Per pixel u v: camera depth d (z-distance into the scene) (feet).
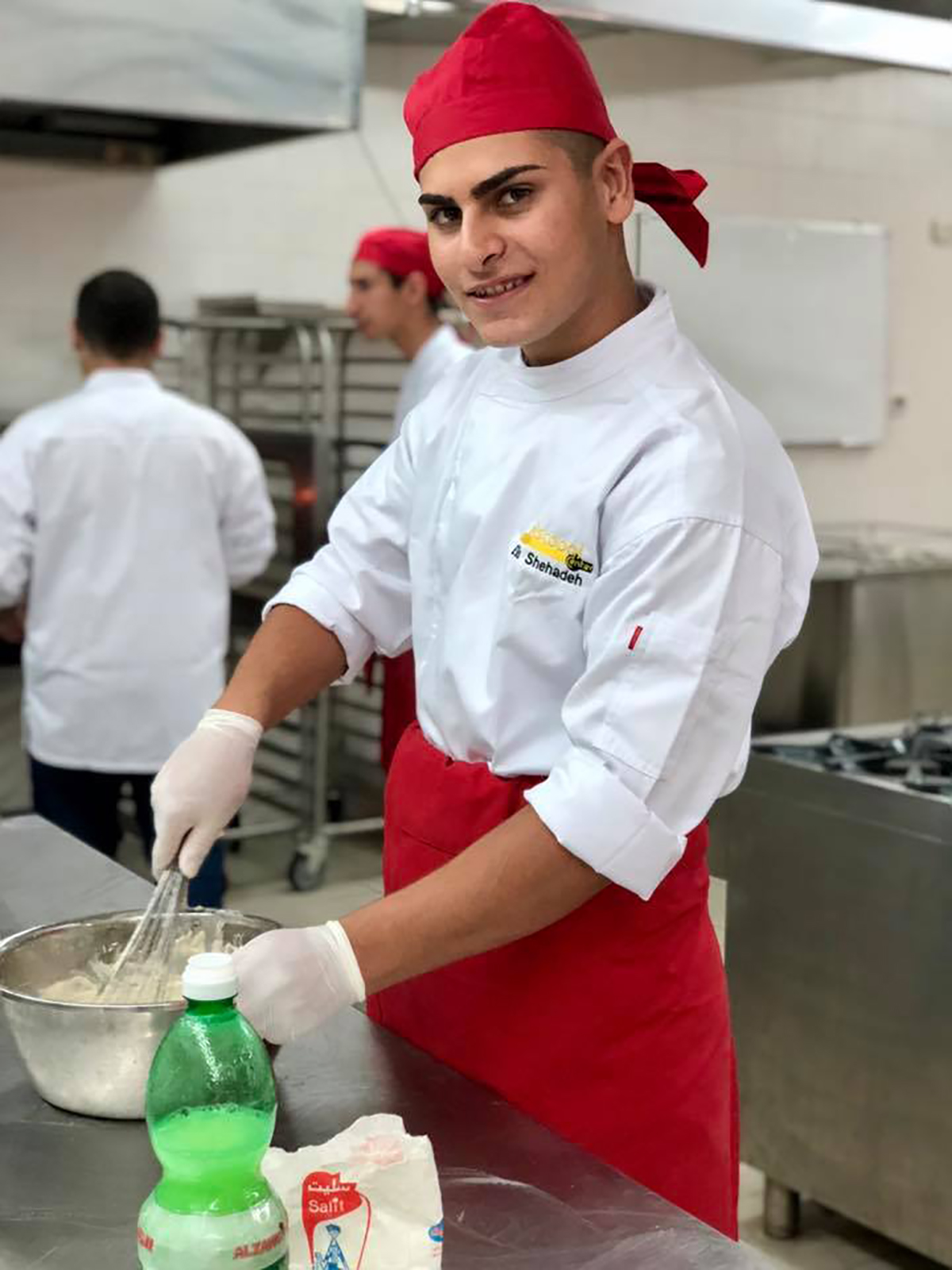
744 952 8.50
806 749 8.59
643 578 3.99
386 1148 3.08
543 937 4.37
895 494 18.54
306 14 8.34
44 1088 3.90
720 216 16.58
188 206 14.62
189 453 10.41
